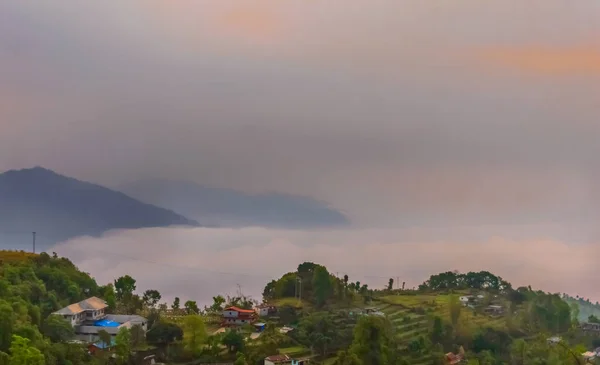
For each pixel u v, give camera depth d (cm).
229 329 14062
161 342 12694
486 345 14625
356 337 12394
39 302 12656
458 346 14612
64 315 12669
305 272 19200
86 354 11119
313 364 12356
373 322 12419
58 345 10625
